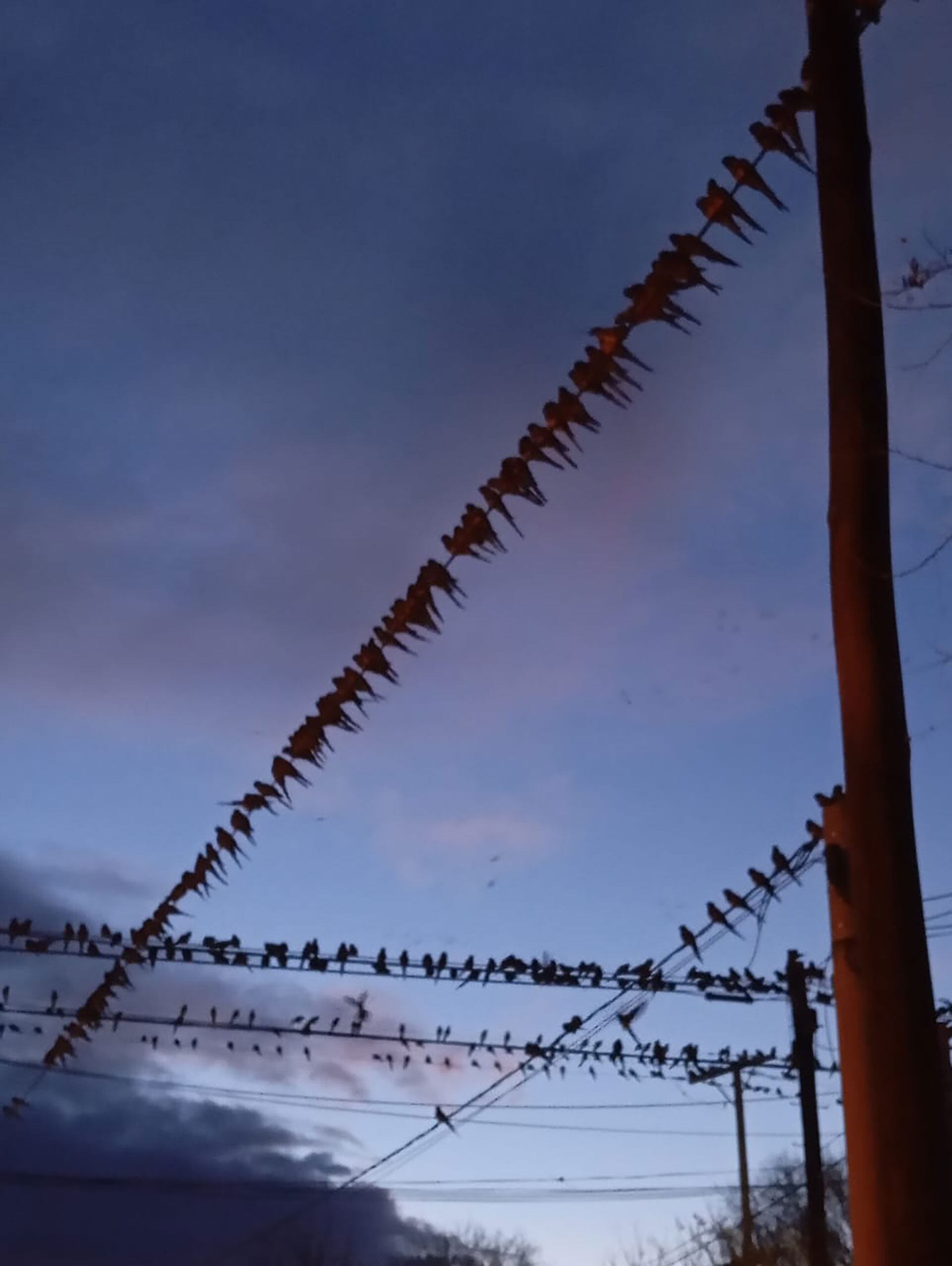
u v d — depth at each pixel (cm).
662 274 511
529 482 569
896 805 444
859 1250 413
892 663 463
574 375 541
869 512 479
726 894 815
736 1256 2155
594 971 1323
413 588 610
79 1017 1247
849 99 519
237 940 1250
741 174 507
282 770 680
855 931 438
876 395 491
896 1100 413
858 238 505
